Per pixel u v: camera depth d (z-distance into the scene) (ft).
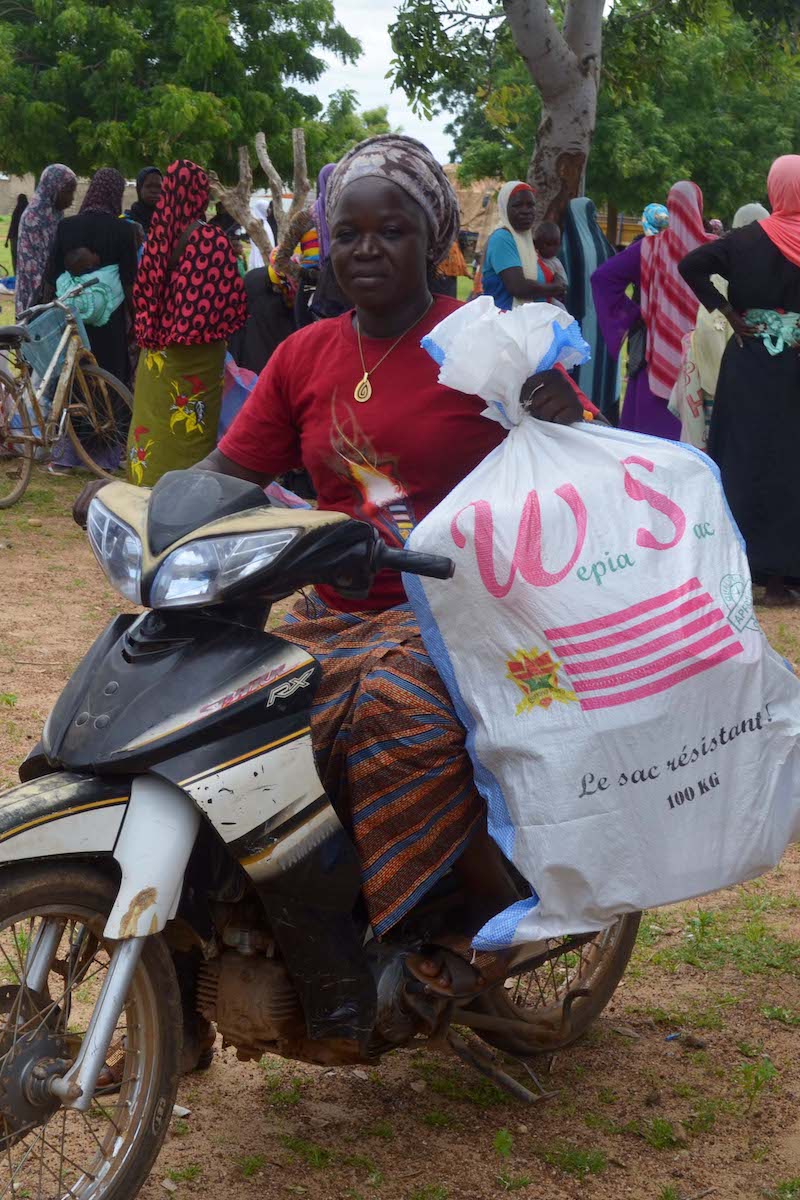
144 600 7.90
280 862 8.16
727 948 13.14
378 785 8.71
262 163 35.55
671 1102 10.72
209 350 25.27
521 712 8.61
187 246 24.79
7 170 75.77
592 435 9.20
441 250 9.70
